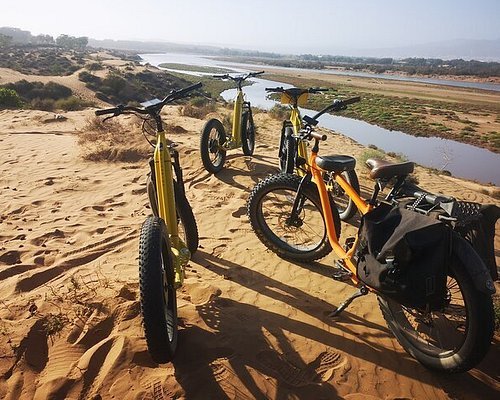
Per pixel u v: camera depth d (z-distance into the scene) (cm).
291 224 430
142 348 290
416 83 12100
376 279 274
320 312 361
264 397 264
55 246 486
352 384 281
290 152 569
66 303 342
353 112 4888
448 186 984
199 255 461
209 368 280
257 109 2408
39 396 259
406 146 2977
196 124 1491
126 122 1391
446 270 253
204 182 732
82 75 6112
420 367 302
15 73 6197
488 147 3184
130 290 364
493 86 12681
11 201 643
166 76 8431
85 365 277
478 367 304
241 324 330
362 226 304
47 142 1061
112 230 536
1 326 314
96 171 820
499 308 351
